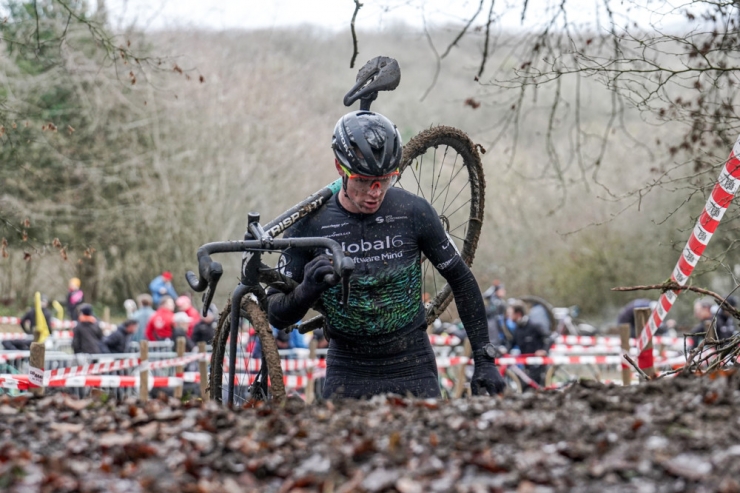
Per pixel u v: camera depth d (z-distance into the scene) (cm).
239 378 536
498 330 1266
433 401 352
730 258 1295
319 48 3225
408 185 1309
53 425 322
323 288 406
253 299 458
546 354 1185
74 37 1530
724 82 692
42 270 2534
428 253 454
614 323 2486
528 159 2400
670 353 1272
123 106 2150
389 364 445
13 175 1669
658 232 2225
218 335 496
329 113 2905
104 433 313
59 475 266
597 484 250
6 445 292
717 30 638
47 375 834
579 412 309
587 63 736
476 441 286
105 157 2161
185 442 297
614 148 2148
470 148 553
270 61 2727
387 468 269
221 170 2355
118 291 2547
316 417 327
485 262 2644
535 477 254
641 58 630
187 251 2345
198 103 2292
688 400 310
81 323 1156
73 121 2017
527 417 304
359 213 442
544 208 2498
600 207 2394
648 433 280
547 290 2569
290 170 2519
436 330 1647
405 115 2816
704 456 259
